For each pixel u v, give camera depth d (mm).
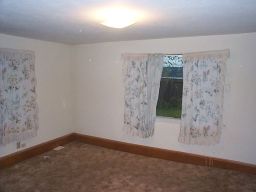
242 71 3592
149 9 2117
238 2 1905
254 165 3652
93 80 4930
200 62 3822
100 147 4887
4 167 3807
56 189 3197
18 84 3941
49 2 1933
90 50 4887
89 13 2287
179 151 4184
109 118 4816
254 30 3285
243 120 3658
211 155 3945
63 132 5047
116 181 3453
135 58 4344
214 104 3789
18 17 2500
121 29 3184
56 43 4711
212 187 3309
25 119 4109
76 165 3982
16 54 3875
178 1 1871
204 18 2498
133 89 4410
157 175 3658
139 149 4500
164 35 3750
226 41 3650
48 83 4586
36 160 4156
